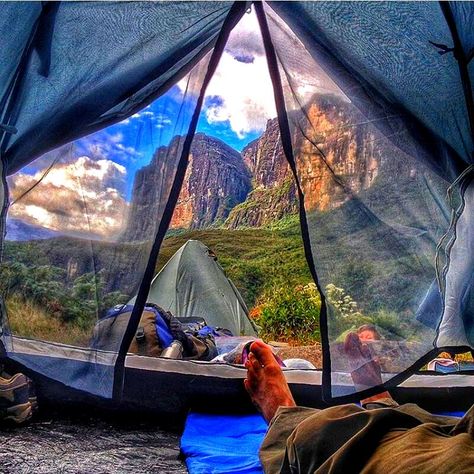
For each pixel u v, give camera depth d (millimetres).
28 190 1688
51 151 1694
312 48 1684
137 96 1701
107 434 1616
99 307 1695
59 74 1614
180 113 1706
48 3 1527
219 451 1468
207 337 2461
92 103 1658
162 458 1464
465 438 938
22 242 1686
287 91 1770
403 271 1780
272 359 1682
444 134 1709
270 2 1599
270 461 1203
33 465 1355
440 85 1660
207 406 1770
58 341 1686
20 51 1580
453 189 1742
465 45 1583
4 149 1650
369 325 1771
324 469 1011
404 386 1812
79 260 1697
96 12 1566
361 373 1751
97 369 1687
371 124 1761
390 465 932
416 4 1539
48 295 1688
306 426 1109
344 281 1779
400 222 1777
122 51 1616
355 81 1710
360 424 1066
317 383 1812
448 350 1768
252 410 1785
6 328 1671
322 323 1769
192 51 1693
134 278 1687
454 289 1765
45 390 1703
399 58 1635
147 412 1753
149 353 2055
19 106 1627
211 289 3352
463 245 1747
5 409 1567
